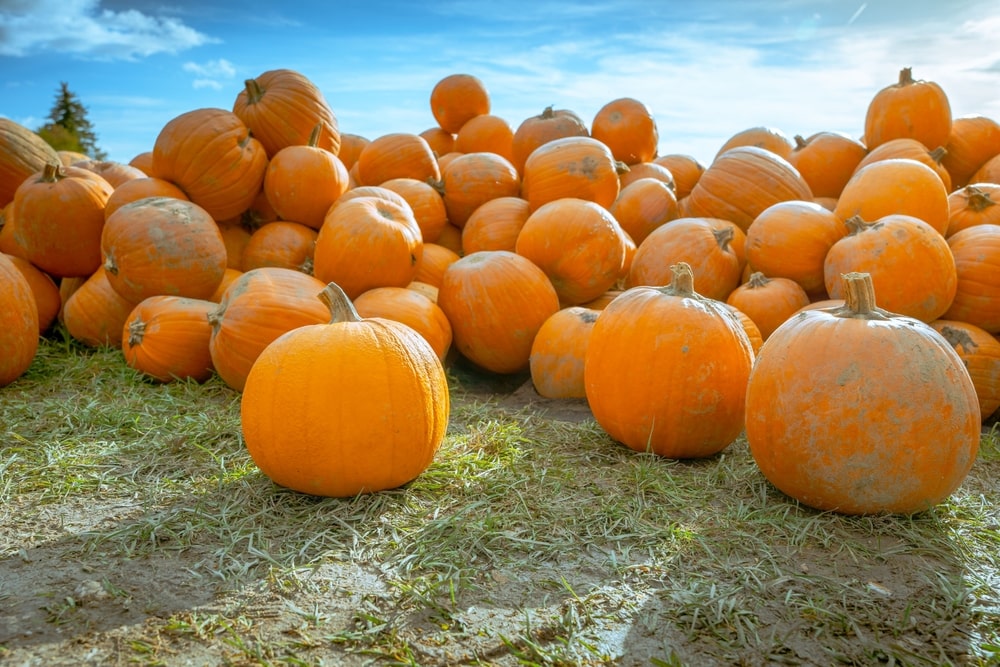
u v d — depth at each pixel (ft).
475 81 11.94
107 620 3.33
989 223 7.21
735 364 4.99
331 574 3.75
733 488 4.74
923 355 4.17
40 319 7.73
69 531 4.13
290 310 6.21
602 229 7.21
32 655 3.07
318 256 7.00
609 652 3.17
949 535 4.21
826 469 4.22
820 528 4.22
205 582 3.67
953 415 4.15
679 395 4.92
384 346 4.50
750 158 8.29
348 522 4.23
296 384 4.34
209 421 5.64
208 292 7.26
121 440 5.35
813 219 7.05
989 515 4.45
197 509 4.32
